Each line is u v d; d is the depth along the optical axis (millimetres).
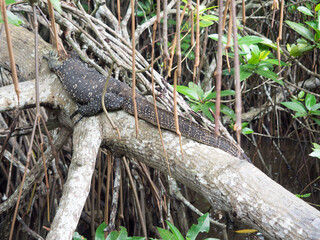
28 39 4637
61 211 3000
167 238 2807
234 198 2965
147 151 3512
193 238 2889
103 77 4047
